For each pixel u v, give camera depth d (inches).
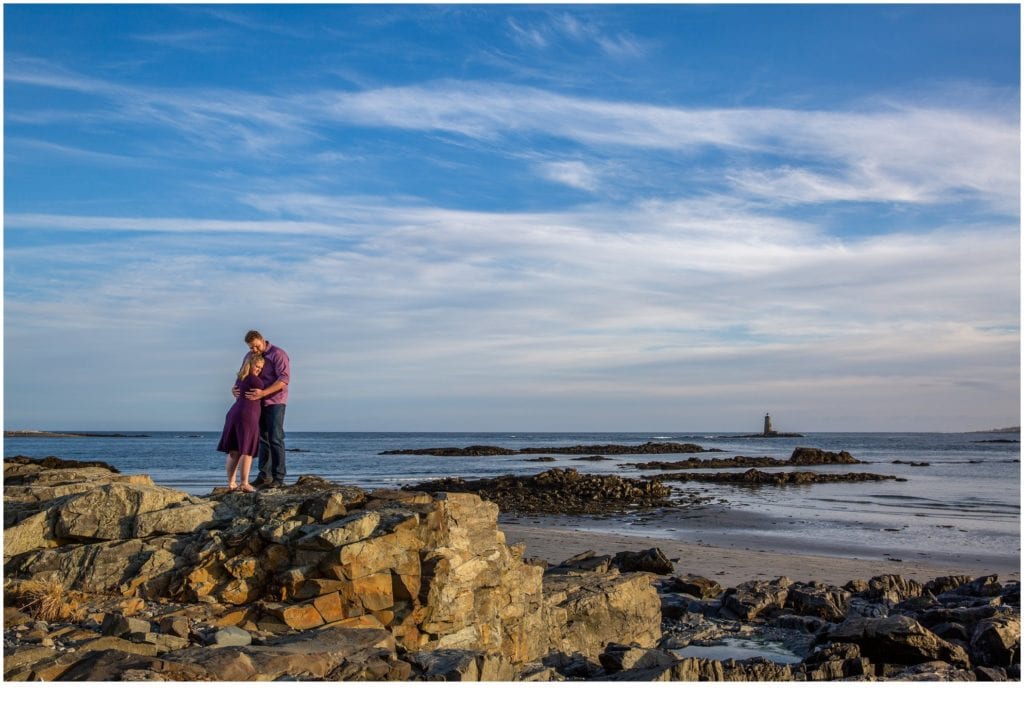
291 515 370.9
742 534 1206.3
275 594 339.6
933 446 5984.3
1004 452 4694.9
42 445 4719.5
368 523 356.5
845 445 6314.0
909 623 453.1
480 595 406.0
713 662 375.9
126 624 278.4
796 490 2063.2
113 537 374.0
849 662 430.6
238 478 440.8
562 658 440.5
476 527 425.7
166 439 6958.7
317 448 5032.0
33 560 355.9
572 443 7564.0
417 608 357.1
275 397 445.1
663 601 687.1
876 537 1171.9
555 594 536.4
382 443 6786.4
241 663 254.8
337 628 316.2
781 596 675.4
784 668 416.5
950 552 1036.5
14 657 245.3
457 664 294.7
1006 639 463.5
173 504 393.4
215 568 348.5
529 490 1870.1
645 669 362.9
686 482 2356.1
